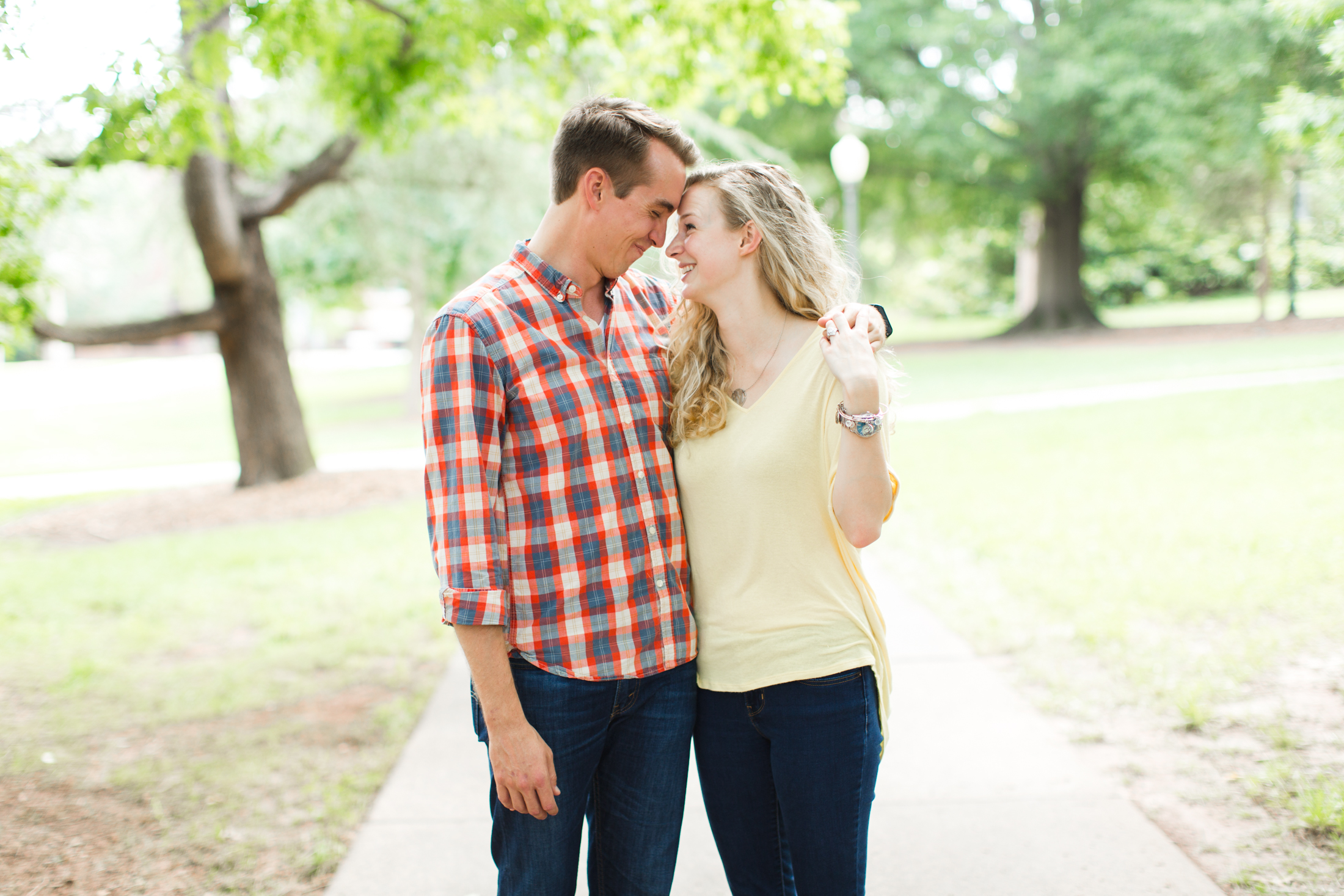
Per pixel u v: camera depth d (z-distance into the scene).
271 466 10.12
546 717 1.73
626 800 1.84
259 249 9.81
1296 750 3.04
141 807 3.10
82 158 4.49
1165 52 18.52
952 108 22.03
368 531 7.61
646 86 5.73
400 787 3.15
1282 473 6.99
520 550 1.73
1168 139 18.39
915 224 27.75
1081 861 2.52
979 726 3.39
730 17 5.15
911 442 9.92
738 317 1.84
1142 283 32.97
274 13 4.61
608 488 1.75
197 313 9.45
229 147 5.58
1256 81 15.90
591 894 1.95
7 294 4.26
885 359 1.83
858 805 1.77
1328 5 4.07
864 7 22.14
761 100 5.76
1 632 5.35
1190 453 8.03
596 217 1.75
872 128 23.75
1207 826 2.66
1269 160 17.27
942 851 2.61
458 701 3.93
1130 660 3.87
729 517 1.80
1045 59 20.73
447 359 1.65
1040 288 25.50
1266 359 13.94
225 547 7.37
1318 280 23.02
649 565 1.79
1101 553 5.45
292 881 2.63
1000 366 17.55
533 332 1.72
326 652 4.66
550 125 6.68
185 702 4.08
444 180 11.80
